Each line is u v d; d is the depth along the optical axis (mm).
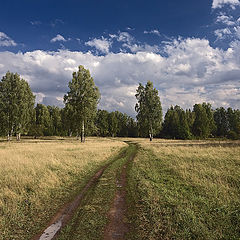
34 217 6062
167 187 8000
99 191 8203
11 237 4980
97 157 16641
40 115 70438
